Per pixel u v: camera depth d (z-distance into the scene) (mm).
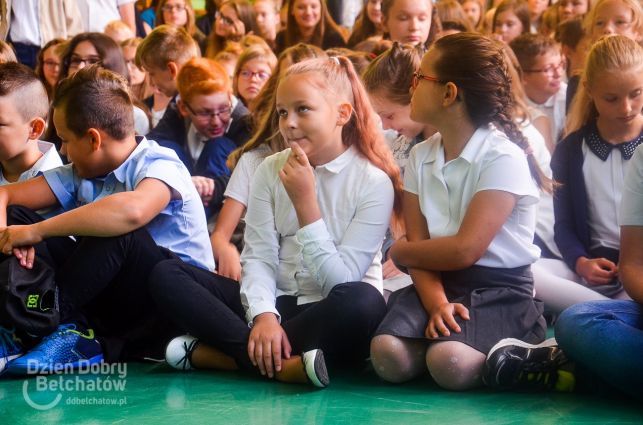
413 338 2404
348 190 2592
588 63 3049
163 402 2287
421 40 4457
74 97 2670
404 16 4441
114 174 2721
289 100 2541
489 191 2432
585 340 2236
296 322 2482
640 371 2137
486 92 2465
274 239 2664
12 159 2908
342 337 2463
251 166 3234
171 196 2742
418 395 2320
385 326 2391
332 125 2568
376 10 5516
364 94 2648
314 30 5750
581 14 5145
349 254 2541
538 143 3234
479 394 2324
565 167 3219
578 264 3105
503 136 2488
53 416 2189
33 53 5551
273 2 6270
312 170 2525
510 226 2480
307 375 2359
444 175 2523
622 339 2176
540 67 4074
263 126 3248
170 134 3857
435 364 2328
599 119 3170
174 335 2719
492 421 2104
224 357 2553
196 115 3664
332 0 6512
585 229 3174
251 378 2498
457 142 2520
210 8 6777
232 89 4434
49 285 2521
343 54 3721
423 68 2521
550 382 2316
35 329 2492
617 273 3020
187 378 2514
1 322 2471
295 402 2270
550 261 3203
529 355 2295
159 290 2545
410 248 2500
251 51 4410
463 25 5148
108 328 2740
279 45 5879
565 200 3221
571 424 2078
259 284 2586
